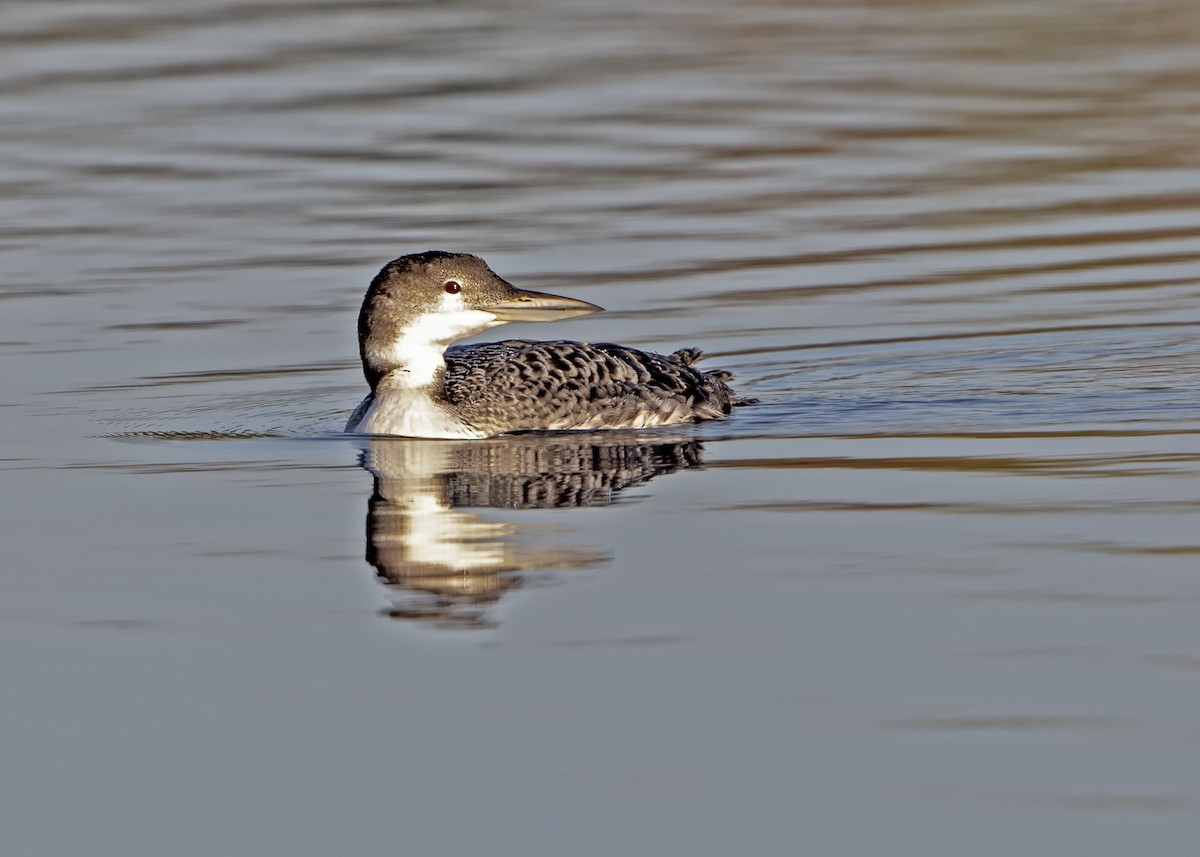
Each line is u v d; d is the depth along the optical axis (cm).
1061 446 1222
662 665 812
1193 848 639
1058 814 665
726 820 669
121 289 1784
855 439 1270
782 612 876
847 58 3189
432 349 1318
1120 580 906
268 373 1495
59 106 2839
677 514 1063
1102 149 2434
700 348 1555
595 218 2080
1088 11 3656
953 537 995
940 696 767
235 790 706
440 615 891
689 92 2892
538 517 1066
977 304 1702
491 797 691
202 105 2828
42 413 1363
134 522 1069
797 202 2162
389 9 3850
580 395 1341
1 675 822
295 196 2223
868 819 666
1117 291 1744
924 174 2311
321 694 794
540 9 3859
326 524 1059
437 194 2219
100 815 689
